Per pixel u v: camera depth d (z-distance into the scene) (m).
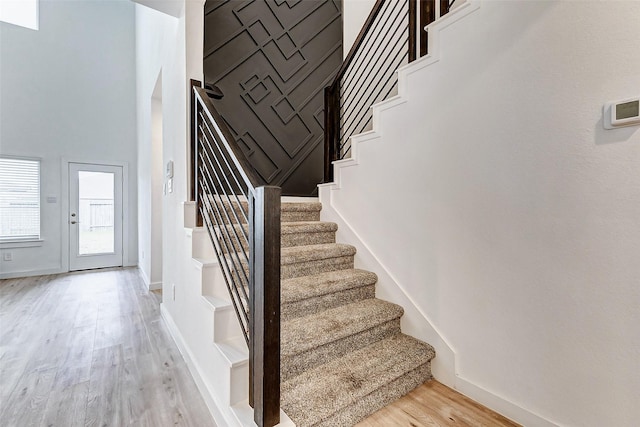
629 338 1.08
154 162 4.12
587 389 1.18
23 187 4.92
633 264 1.07
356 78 3.18
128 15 5.95
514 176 1.39
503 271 1.43
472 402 1.53
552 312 1.27
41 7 5.12
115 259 5.73
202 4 2.13
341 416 1.32
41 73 5.09
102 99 5.64
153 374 1.97
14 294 3.87
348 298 1.97
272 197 1.14
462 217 1.60
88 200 5.49
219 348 1.46
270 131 3.12
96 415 1.57
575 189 1.20
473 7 1.53
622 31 1.08
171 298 2.63
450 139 1.66
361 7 3.26
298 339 1.50
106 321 2.94
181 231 2.21
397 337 1.86
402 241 1.94
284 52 3.23
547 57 1.27
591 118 1.15
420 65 1.81
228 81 2.87
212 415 1.54
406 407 1.49
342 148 2.91
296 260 1.96
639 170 1.05
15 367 2.05
